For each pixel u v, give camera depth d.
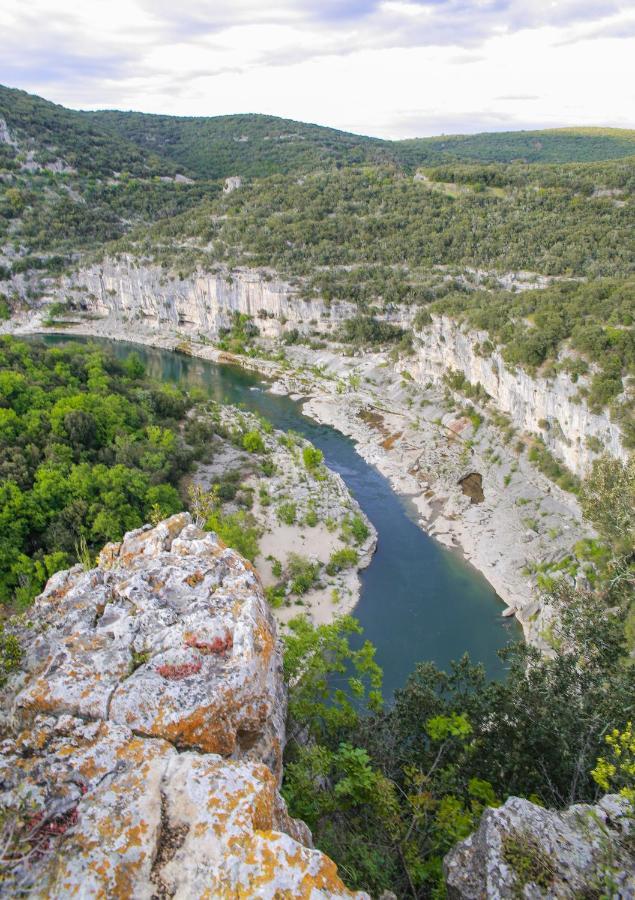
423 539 66.94
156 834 10.00
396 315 124.75
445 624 53.22
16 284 173.75
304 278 139.62
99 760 11.15
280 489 71.19
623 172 140.50
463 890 13.18
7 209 190.00
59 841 9.72
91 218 198.88
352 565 60.72
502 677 47.06
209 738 12.75
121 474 57.38
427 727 21.16
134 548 19.84
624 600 37.12
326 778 20.11
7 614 43.91
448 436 88.94
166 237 175.88
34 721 12.22
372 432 96.19
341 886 9.62
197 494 61.03
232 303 150.38
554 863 12.92
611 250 111.38
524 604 54.47
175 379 127.06
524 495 69.62
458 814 17.58
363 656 26.80
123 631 14.75
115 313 174.50
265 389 120.31
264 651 14.70
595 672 23.08
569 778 19.91
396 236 144.00
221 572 17.73
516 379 77.44
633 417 58.72
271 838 9.90
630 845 13.28
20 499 50.16
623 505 34.94
